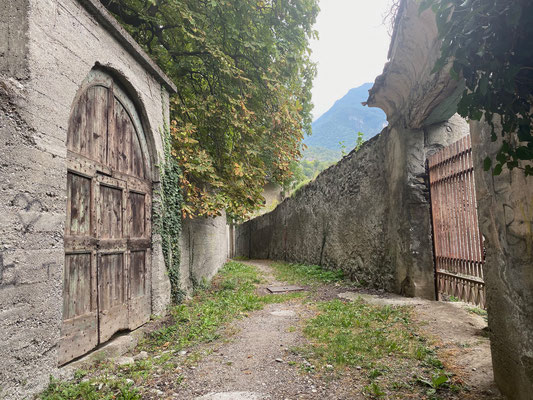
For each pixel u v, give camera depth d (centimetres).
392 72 591
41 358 272
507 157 190
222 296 701
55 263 291
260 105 771
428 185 602
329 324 465
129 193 451
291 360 351
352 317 487
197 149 607
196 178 675
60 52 310
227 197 638
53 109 298
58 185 299
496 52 168
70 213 334
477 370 302
